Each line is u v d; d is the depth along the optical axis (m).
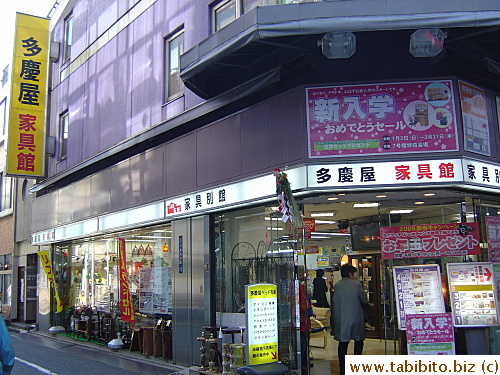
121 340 12.19
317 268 8.84
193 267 10.03
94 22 14.80
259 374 7.05
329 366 8.57
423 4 6.61
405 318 7.56
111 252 13.36
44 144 16.05
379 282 8.71
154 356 10.73
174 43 11.33
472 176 7.52
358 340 7.88
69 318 15.54
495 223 8.24
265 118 8.50
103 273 13.67
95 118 14.19
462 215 8.05
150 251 11.67
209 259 9.68
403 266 7.91
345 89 7.78
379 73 7.88
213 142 9.64
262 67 8.56
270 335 7.82
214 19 10.08
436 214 8.14
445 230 8.05
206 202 9.66
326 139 7.66
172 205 10.61
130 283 12.42
